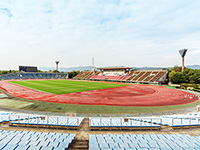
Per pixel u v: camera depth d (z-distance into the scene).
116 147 9.41
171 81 75.31
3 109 22.72
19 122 14.59
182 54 82.88
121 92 43.84
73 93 40.00
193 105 27.69
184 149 9.05
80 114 21.00
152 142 10.51
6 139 10.49
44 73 120.38
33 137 11.07
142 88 55.09
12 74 106.00
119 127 14.28
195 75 66.50
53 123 14.61
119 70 103.25
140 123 15.09
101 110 23.42
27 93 38.69
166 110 23.95
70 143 10.62
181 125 14.48
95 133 13.26
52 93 39.12
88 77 111.12
